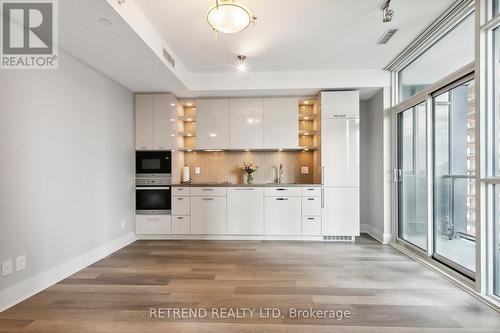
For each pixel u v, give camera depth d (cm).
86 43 269
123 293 242
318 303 222
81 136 312
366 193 492
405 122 396
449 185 307
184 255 356
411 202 385
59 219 276
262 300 228
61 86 280
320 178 438
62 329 186
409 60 369
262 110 459
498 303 214
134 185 443
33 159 244
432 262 311
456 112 289
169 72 351
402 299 229
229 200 440
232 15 210
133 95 445
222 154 500
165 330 185
